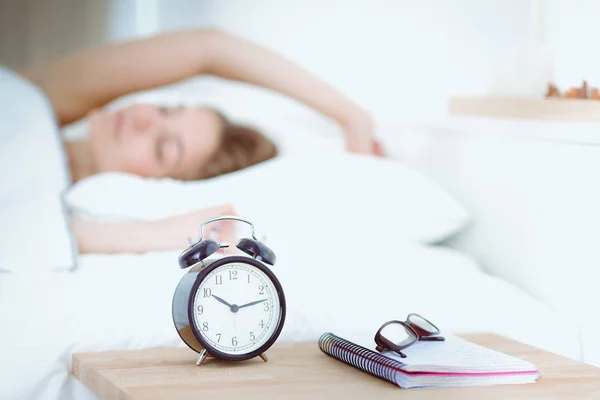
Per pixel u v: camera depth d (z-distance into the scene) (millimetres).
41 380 1151
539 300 1621
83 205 1764
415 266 1592
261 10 2445
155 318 1259
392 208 1787
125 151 2119
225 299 1055
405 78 2236
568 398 943
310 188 1802
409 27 2213
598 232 1448
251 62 2236
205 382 963
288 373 1022
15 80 1924
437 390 959
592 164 1468
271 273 1080
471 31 2047
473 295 1485
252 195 1778
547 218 1597
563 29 1751
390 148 2227
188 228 1667
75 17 2648
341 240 1701
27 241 1495
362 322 1344
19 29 2697
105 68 2256
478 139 1844
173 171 2119
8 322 1199
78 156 2154
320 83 2234
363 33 2314
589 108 1516
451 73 2109
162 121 2141
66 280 1388
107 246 1658
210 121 2145
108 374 996
